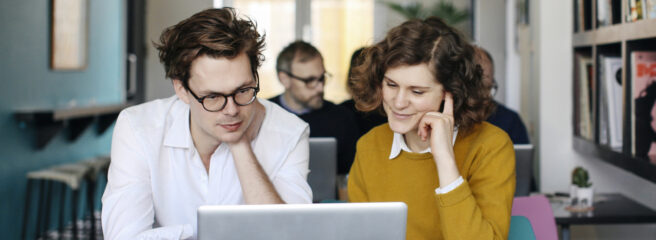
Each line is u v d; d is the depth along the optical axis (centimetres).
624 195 314
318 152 260
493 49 770
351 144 336
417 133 174
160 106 175
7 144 457
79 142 608
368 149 187
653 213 270
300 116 336
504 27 768
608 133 295
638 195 307
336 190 282
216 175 173
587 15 323
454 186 154
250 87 151
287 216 126
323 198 261
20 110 478
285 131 179
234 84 147
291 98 338
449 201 153
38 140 506
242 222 126
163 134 170
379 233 127
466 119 166
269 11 810
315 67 329
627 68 255
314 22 816
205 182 174
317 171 260
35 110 476
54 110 477
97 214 618
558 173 356
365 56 168
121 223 161
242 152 165
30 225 495
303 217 126
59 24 555
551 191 357
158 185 172
